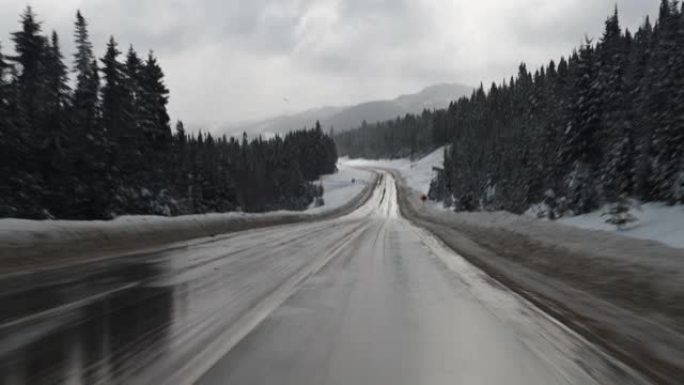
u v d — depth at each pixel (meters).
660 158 42.09
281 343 4.92
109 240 13.53
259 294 7.39
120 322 5.66
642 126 45.09
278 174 128.12
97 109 37.41
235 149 126.38
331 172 177.88
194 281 8.49
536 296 7.32
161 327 5.46
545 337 5.21
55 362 4.30
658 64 45.62
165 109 46.19
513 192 65.19
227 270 9.84
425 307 6.61
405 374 4.13
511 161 73.88
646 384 3.95
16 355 4.47
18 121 29.53
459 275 9.36
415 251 13.75
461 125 171.25
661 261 6.86
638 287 6.58
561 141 51.12
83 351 4.59
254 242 16.78
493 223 17.92
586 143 48.62
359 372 4.16
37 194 29.70
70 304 6.58
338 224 34.09
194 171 65.25
